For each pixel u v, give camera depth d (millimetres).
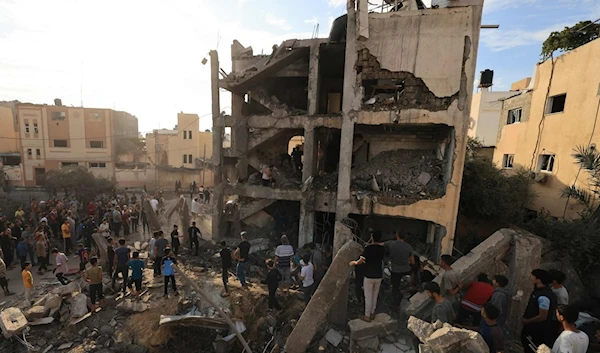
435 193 10094
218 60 12133
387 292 8109
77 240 13562
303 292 8273
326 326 6996
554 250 9656
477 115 20719
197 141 33781
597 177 9609
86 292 9180
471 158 13047
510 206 11328
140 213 16047
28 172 28359
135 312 8180
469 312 5793
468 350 3584
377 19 9695
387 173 11617
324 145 14312
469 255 8016
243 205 13414
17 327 7348
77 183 21344
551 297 5121
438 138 11852
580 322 5988
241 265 9031
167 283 8695
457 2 9281
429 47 9406
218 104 12359
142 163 33062
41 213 14977
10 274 11156
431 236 12141
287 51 11531
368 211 10453
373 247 6375
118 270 8867
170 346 7453
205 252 11945
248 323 7852
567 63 11805
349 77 10148
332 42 10812
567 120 11641
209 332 7680
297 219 13234
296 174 13617
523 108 14812
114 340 7422
